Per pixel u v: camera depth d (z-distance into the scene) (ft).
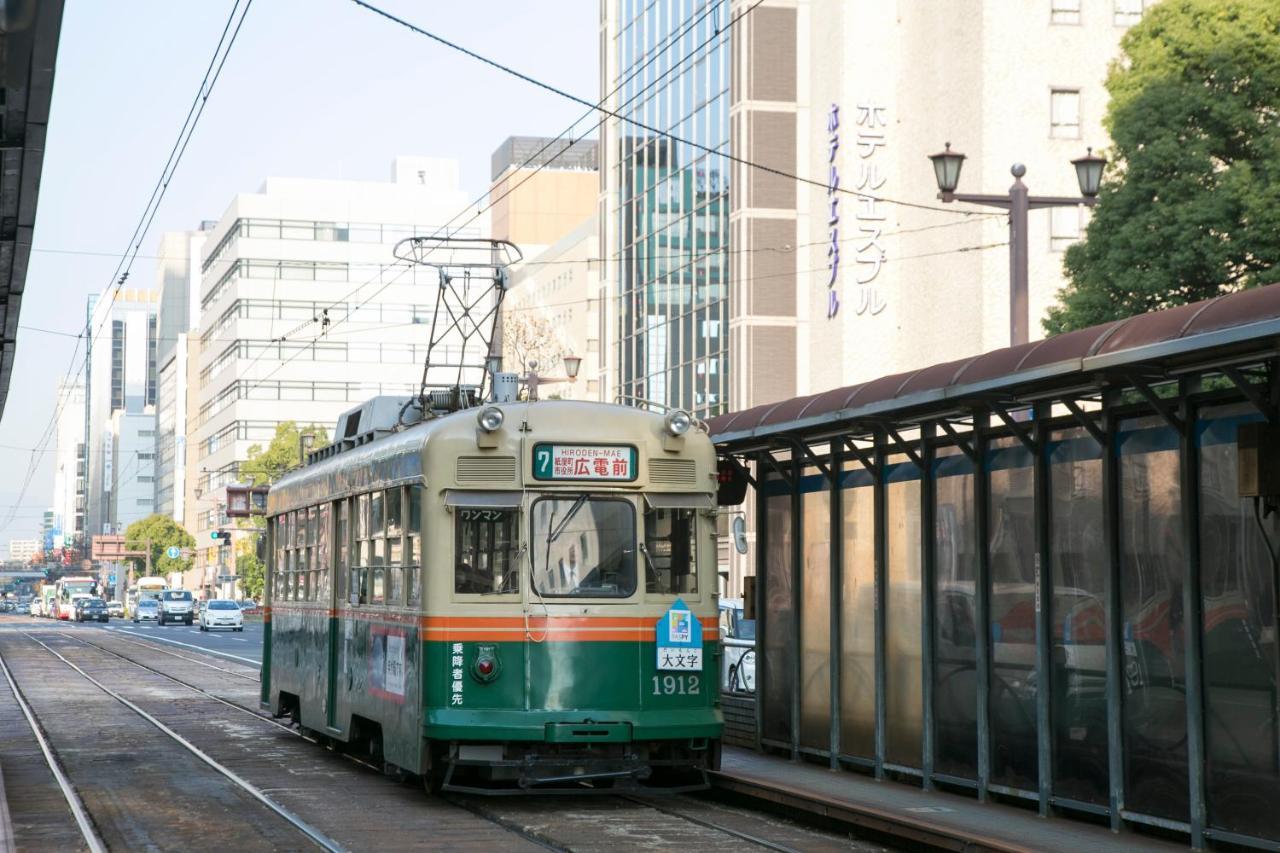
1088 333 35.29
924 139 163.43
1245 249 87.15
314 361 386.93
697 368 195.52
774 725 55.52
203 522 441.27
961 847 36.29
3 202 50.78
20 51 34.71
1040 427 40.50
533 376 117.91
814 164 177.78
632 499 47.24
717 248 190.60
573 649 45.88
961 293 153.38
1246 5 90.07
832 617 50.85
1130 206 91.25
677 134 200.85
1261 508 33.12
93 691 102.06
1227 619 34.17
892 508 47.93
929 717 45.29
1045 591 40.24
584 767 45.55
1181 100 89.56
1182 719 35.45
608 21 224.53
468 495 46.32
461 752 45.11
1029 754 40.93
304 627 62.64
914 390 41.65
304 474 64.95
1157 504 36.50
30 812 45.98
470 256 393.29
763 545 56.65
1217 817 34.22
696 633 47.03
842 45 169.78
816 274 176.24
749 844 39.93
